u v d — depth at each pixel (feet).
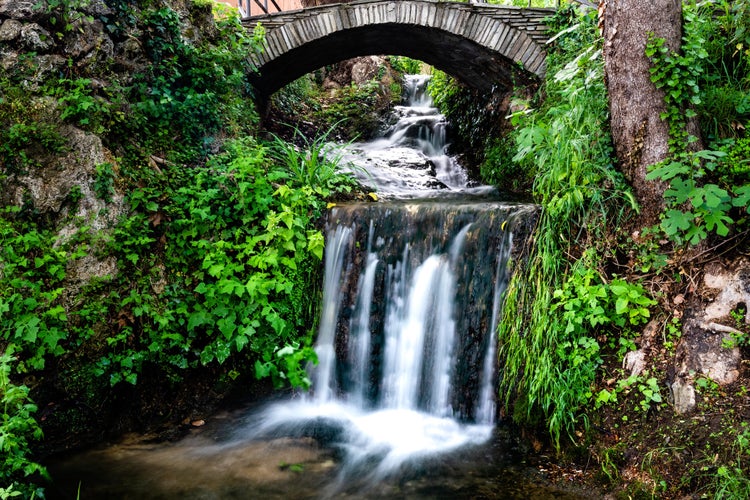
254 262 15.79
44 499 11.13
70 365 13.88
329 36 23.79
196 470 12.62
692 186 11.43
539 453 12.73
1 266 13.33
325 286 17.13
